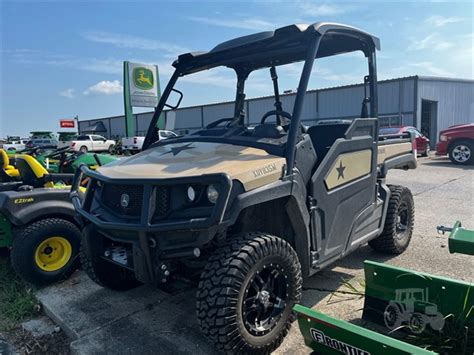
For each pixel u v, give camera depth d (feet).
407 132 16.03
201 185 7.97
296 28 9.45
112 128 158.40
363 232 12.02
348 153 10.77
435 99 79.15
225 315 7.55
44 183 14.90
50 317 11.17
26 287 12.75
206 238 7.55
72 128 131.54
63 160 17.58
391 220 13.64
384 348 6.57
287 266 8.68
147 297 11.68
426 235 16.67
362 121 11.25
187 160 8.89
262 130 9.86
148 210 7.91
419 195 25.34
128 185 8.55
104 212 9.18
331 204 10.14
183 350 8.88
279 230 9.79
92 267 10.71
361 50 12.11
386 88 78.23
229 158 8.77
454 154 41.19
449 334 8.22
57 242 13.30
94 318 10.53
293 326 9.64
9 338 10.21
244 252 7.93
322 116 84.69
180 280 9.02
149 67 56.80
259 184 8.16
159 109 12.56
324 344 7.73
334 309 10.36
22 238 12.67
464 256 14.08
